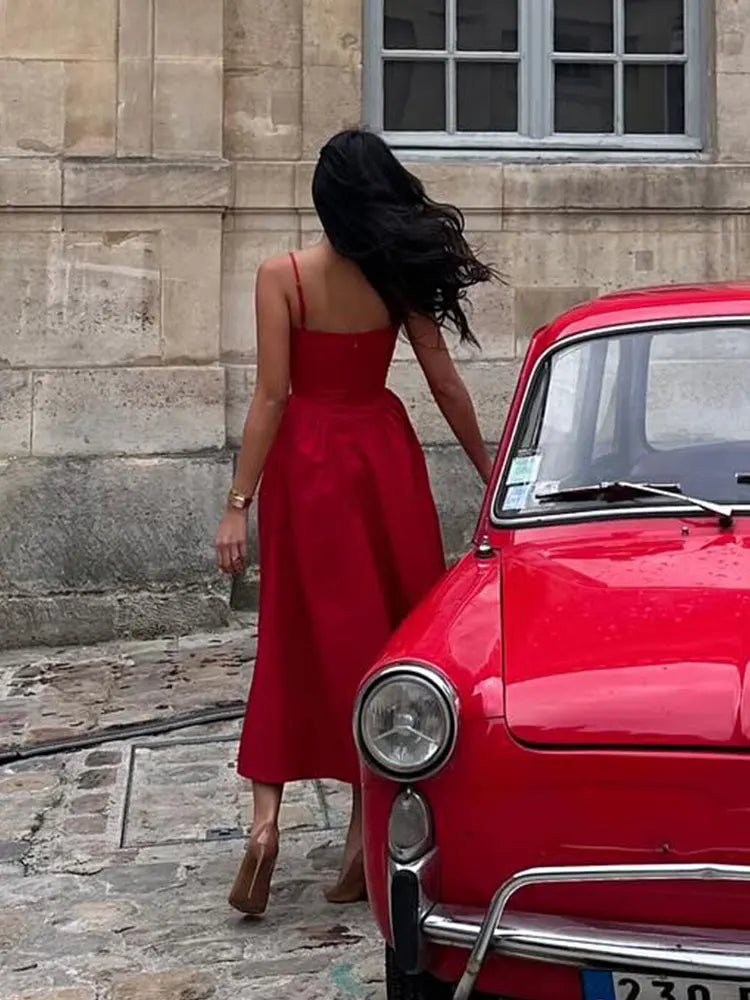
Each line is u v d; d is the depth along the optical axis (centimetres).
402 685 278
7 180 790
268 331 395
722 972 250
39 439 795
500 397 833
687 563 313
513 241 836
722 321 375
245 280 823
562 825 265
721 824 257
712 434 359
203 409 804
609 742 264
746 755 257
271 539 401
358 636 391
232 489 402
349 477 395
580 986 263
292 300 394
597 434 366
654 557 319
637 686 271
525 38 858
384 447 400
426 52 852
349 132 393
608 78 866
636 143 859
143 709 645
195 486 794
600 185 834
